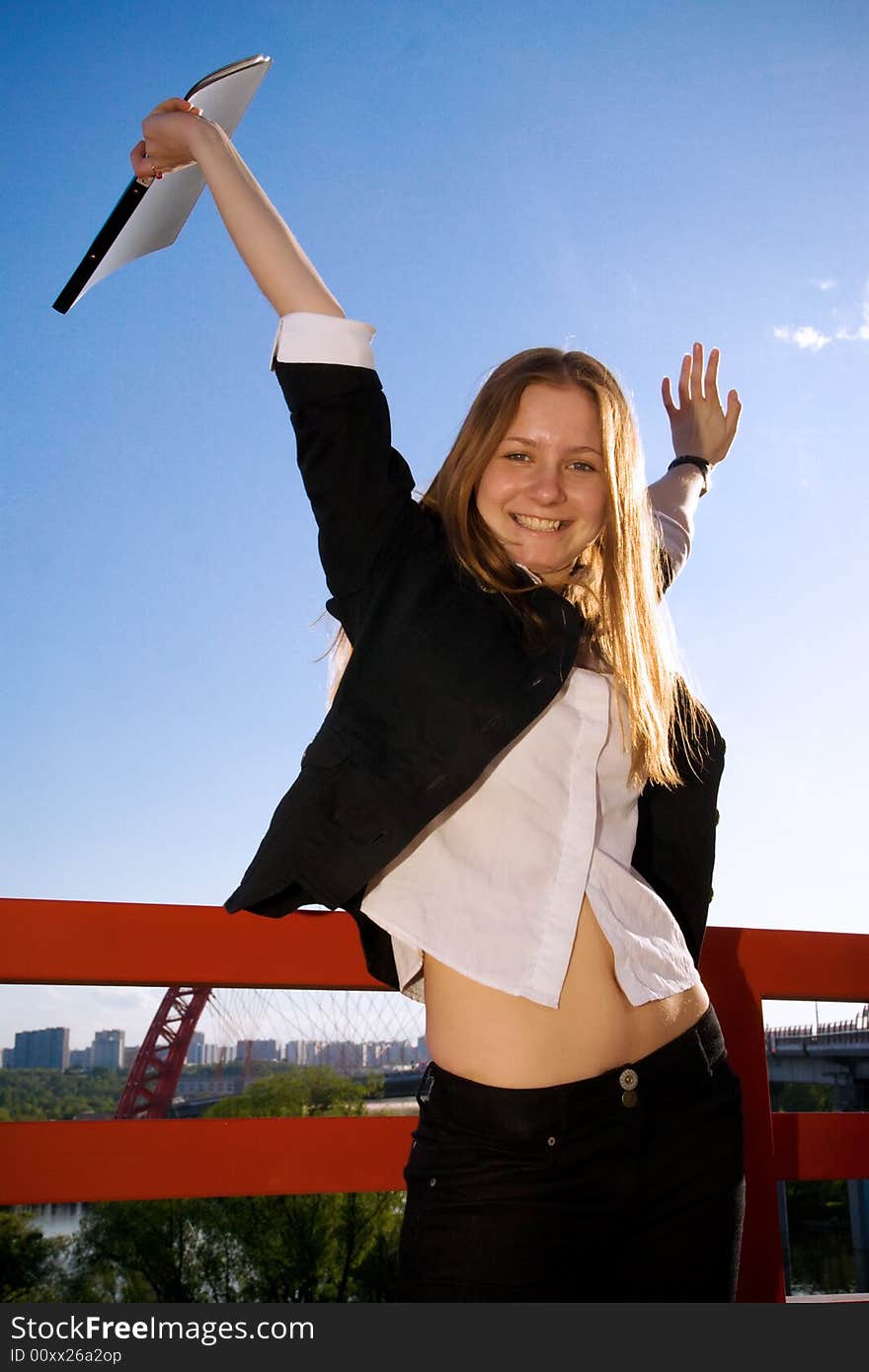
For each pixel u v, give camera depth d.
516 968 1.08
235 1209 27.00
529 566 1.31
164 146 1.30
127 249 1.30
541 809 1.16
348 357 1.20
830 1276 29.02
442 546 1.24
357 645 1.17
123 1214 26.86
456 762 1.11
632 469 1.35
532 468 1.28
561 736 1.19
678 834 1.36
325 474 1.21
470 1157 1.06
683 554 1.71
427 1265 1.06
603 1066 1.08
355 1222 27.03
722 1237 1.12
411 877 1.15
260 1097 23.25
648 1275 1.07
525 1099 1.05
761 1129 1.95
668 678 1.35
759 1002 2.02
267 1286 26.11
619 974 1.11
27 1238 26.31
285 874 1.12
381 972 1.27
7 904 1.65
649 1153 1.08
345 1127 1.74
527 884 1.12
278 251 1.26
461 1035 1.10
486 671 1.14
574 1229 1.03
